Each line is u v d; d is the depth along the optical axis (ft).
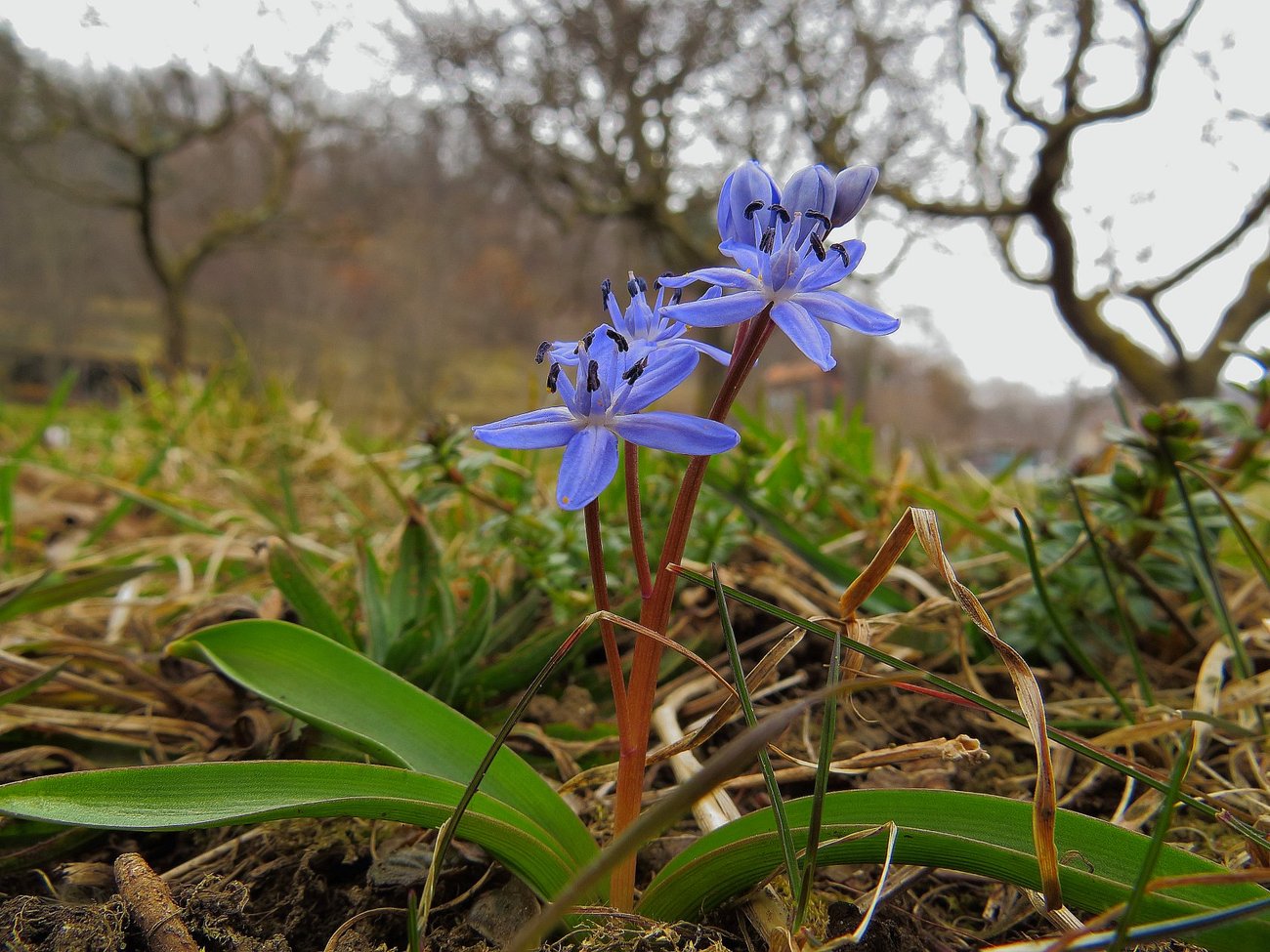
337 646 0.34
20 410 1.97
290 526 0.74
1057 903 0.23
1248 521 0.75
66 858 0.34
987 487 0.76
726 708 0.28
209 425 1.32
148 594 0.66
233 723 0.39
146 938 0.27
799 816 0.26
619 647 0.49
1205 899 0.24
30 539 0.87
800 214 0.25
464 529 0.74
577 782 0.34
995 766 0.41
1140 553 0.50
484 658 0.49
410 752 0.31
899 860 0.25
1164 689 0.48
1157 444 0.45
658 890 0.27
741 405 0.83
